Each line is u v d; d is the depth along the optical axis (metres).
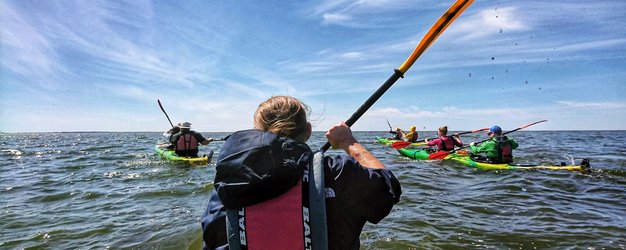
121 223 4.68
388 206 1.24
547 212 5.04
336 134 1.50
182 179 7.91
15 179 8.20
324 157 1.29
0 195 6.46
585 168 8.64
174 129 11.70
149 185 7.24
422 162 11.03
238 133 1.28
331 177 1.23
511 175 8.22
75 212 5.25
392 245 3.81
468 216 4.85
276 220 1.17
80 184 7.47
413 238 4.00
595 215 4.88
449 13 1.97
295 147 1.24
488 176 8.18
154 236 4.18
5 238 4.15
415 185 7.11
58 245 3.94
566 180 7.50
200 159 10.55
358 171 1.24
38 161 11.93
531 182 7.30
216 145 22.16
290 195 1.19
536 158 12.22
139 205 5.64
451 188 6.80
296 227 1.17
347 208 1.21
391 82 2.00
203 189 6.74
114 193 6.52
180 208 5.43
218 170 1.22
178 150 11.24
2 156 13.79
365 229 4.30
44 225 4.64
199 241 4.01
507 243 3.86
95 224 4.65
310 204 1.18
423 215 4.88
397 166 10.06
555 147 18.27
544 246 3.78
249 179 1.15
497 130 9.74
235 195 1.17
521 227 4.37
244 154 1.19
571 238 3.99
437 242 3.89
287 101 1.39
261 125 1.37
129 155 13.60
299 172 1.19
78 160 12.05
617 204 5.49
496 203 5.56
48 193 6.61
